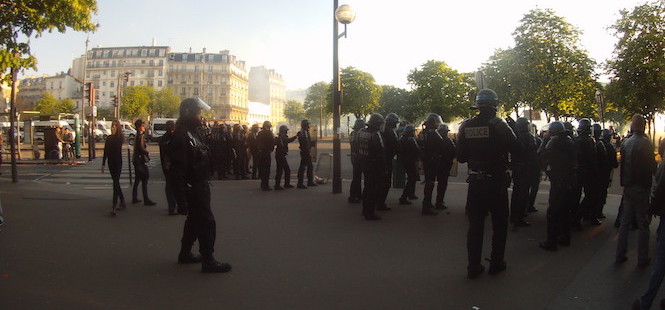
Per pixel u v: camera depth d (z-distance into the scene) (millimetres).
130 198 10117
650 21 24219
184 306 4004
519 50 29469
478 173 4910
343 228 7211
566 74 28562
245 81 130625
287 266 5223
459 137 5156
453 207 9273
